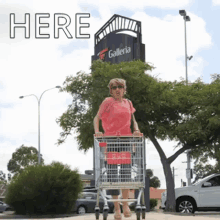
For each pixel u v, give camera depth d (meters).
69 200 16.56
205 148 22.48
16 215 16.16
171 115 21.33
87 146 22.08
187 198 17.27
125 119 7.33
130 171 6.89
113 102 7.41
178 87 21.80
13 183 16.69
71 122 22.22
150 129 21.17
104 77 20.17
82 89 21.62
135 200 6.77
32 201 16.23
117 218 7.43
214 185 16.89
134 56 55.88
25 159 83.00
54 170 16.64
